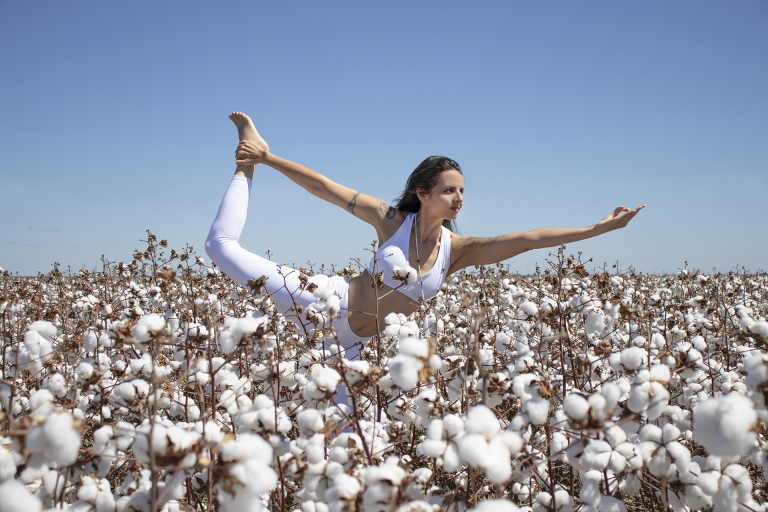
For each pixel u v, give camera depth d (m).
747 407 1.20
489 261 3.57
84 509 1.57
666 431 1.70
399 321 2.57
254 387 2.88
